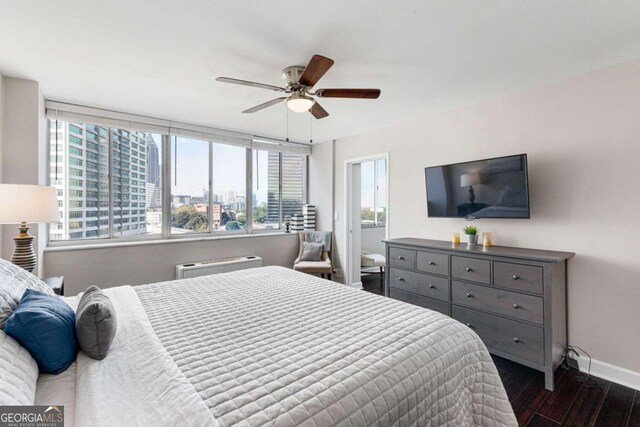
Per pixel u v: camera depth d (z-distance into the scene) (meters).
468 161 3.08
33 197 2.12
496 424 1.44
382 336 1.36
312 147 5.16
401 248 3.13
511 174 2.62
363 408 0.98
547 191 2.56
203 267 3.77
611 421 1.81
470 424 1.39
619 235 2.21
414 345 1.30
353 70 2.35
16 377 0.89
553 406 1.95
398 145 3.81
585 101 2.36
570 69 2.31
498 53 2.09
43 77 2.51
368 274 5.58
